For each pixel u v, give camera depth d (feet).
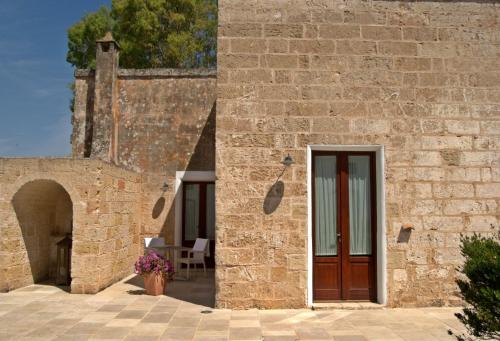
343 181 25.30
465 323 13.91
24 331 20.12
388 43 25.26
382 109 24.93
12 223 29.60
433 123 25.08
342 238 25.07
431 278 24.48
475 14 25.82
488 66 25.61
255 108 24.54
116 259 32.22
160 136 38.60
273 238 24.09
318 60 24.91
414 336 19.49
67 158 28.78
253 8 25.02
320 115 24.68
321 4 25.22
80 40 67.05
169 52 61.98
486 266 13.23
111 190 30.94
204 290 29.89
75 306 25.00
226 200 24.12
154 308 24.52
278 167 24.35
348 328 20.62
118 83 39.09
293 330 20.26
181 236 38.27
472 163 25.05
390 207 24.61
